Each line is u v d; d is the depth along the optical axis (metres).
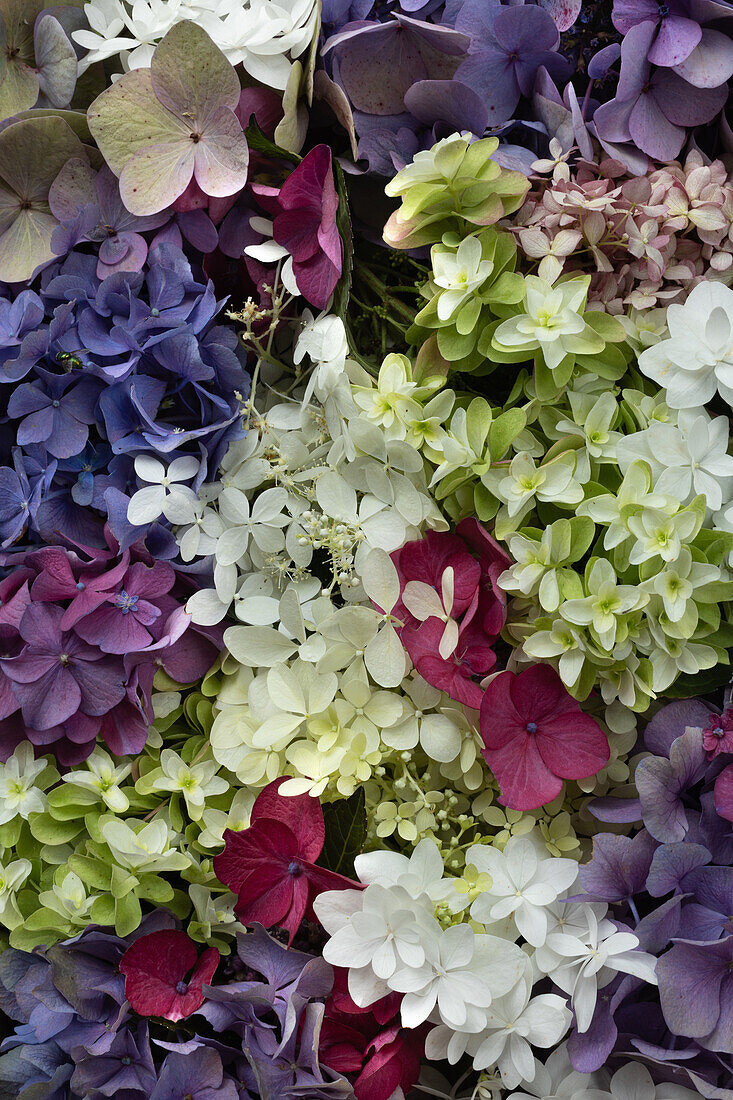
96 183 0.73
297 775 0.73
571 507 0.72
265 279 0.74
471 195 0.72
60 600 0.73
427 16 0.75
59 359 0.72
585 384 0.73
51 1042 0.72
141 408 0.71
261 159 0.74
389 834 0.72
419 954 0.70
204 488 0.73
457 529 0.74
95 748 0.73
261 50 0.73
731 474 0.71
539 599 0.72
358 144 0.74
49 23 0.73
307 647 0.72
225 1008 0.71
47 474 0.72
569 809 0.75
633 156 0.74
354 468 0.73
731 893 0.72
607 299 0.73
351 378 0.73
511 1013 0.71
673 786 0.72
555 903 0.73
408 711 0.73
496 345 0.72
